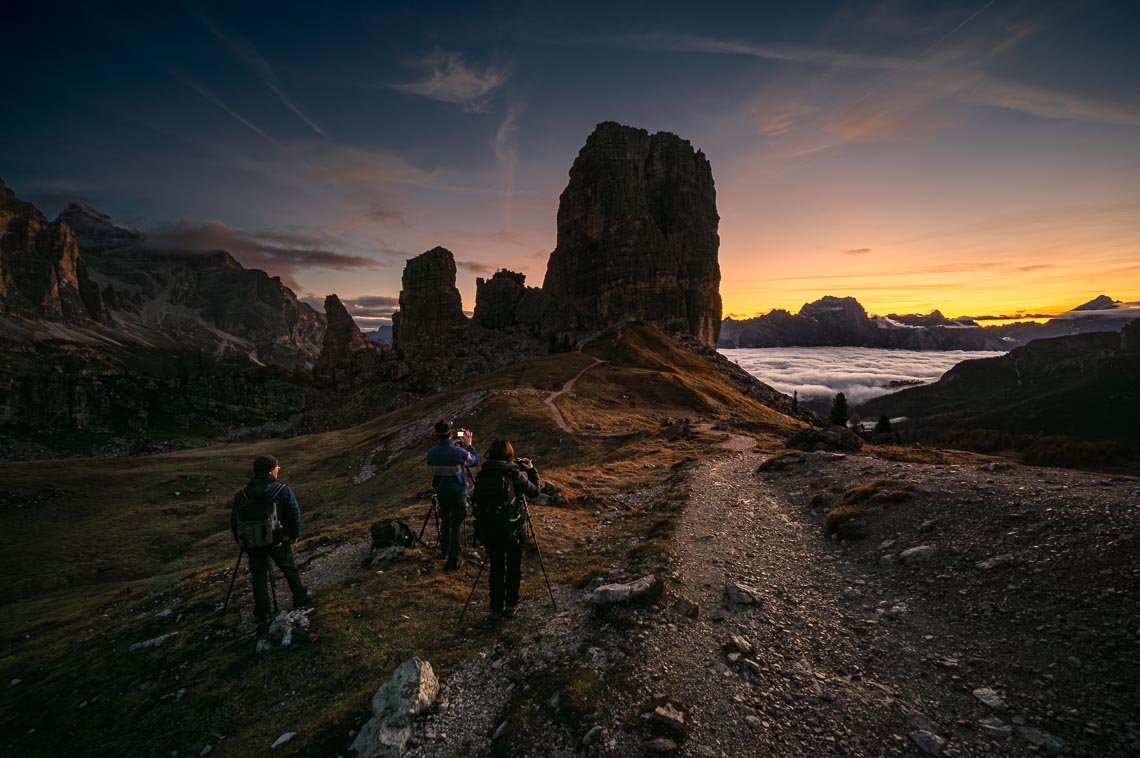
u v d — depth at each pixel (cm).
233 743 642
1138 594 741
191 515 5781
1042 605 786
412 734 583
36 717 818
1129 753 489
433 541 1335
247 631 934
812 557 1186
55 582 4088
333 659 787
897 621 830
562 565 1175
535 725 574
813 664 710
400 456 6588
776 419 10294
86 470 7462
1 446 17762
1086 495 1167
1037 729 544
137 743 684
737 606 884
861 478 1794
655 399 9731
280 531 971
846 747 541
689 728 558
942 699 617
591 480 2427
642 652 699
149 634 1026
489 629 827
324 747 595
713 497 1814
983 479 1464
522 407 7712
